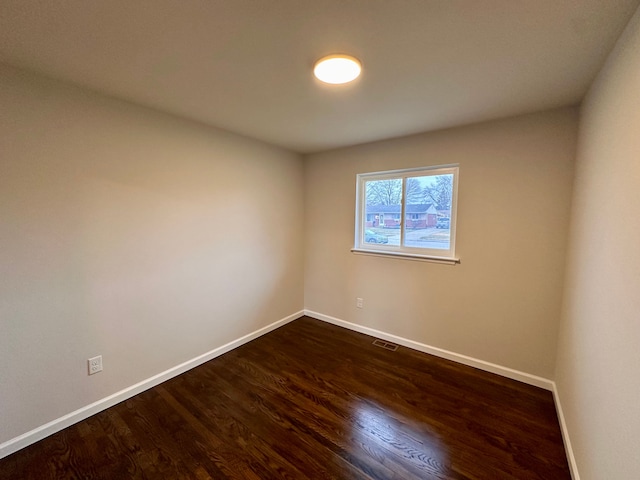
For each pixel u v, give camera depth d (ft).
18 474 4.89
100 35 4.12
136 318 6.98
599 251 4.42
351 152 10.43
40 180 5.40
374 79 5.38
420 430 5.93
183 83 5.61
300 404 6.73
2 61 4.84
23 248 5.28
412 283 9.39
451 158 8.29
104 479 4.82
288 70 5.09
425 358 8.89
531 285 7.39
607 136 4.33
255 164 9.73
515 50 4.42
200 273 8.33
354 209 10.58
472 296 8.27
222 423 6.11
